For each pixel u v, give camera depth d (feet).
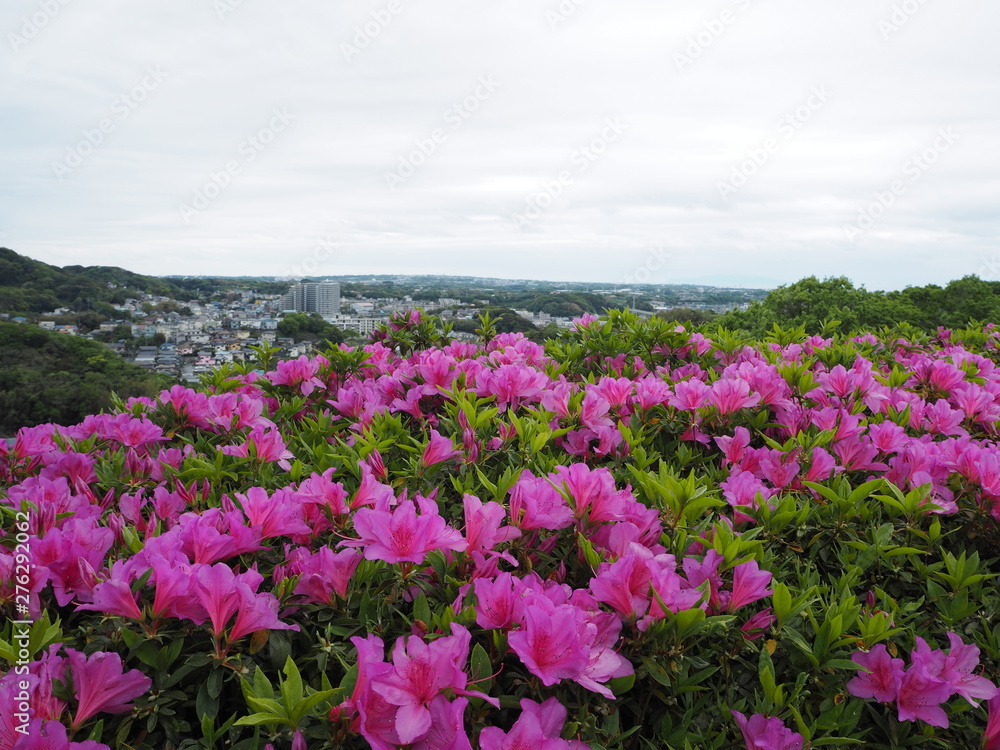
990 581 7.80
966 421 11.55
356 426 10.64
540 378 11.59
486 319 18.94
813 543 7.83
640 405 10.76
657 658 5.59
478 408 11.33
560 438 10.42
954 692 5.68
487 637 5.70
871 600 6.97
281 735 4.89
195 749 5.18
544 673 4.99
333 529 7.15
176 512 8.27
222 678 5.45
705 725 5.91
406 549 5.96
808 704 6.01
